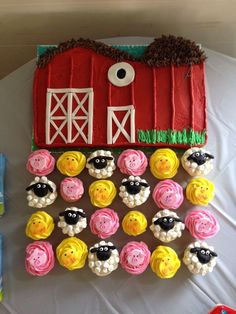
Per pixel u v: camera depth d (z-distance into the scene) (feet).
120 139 3.88
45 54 4.04
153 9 4.27
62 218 3.73
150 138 3.86
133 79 3.94
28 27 4.56
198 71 3.98
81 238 3.79
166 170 3.78
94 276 3.73
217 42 4.78
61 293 3.72
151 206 3.83
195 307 3.65
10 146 4.04
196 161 3.77
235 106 4.06
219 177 3.89
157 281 3.70
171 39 3.99
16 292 3.75
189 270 3.70
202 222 3.68
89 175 3.92
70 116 3.90
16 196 3.93
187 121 3.90
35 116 3.96
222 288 3.67
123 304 3.67
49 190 3.79
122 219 3.81
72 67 3.99
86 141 3.87
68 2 4.16
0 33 4.66
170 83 3.93
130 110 3.90
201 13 4.34
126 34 4.66
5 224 3.88
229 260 3.72
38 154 3.85
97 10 4.28
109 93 3.93
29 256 3.67
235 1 4.16
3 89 4.18
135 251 3.62
